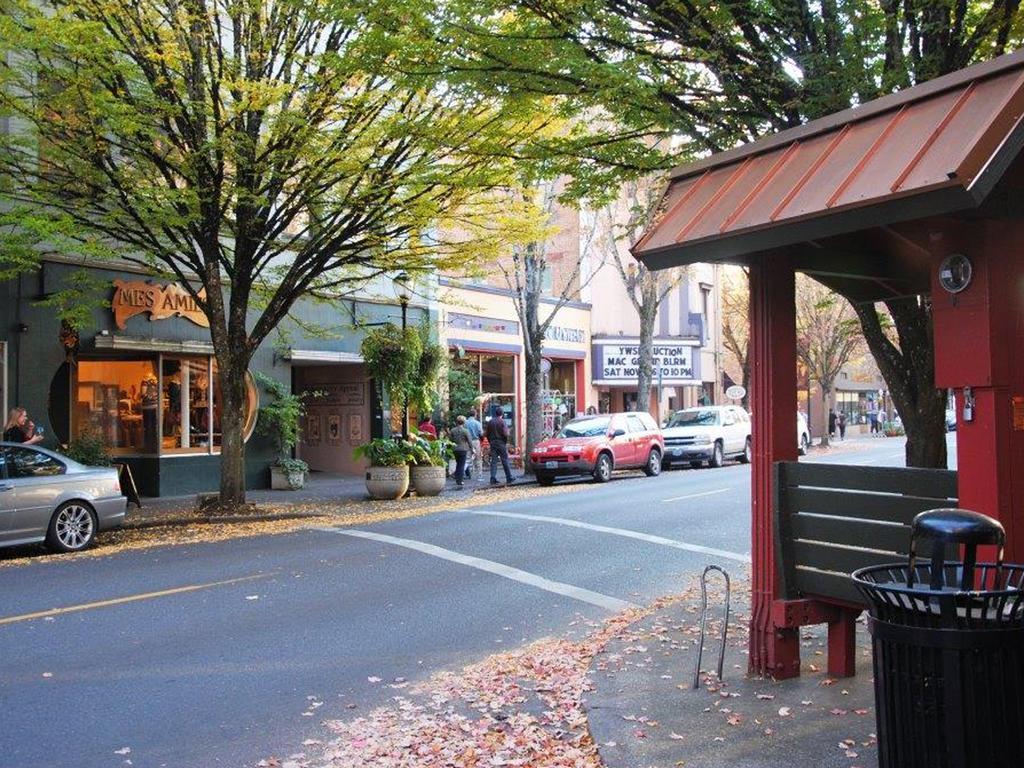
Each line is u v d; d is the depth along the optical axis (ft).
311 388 88.99
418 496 66.64
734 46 25.80
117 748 17.92
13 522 39.88
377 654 24.58
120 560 38.91
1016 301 15.55
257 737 18.53
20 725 19.15
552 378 113.70
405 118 47.37
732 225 17.52
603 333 116.78
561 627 27.55
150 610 29.25
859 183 15.12
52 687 21.63
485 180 44.37
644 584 33.45
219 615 28.63
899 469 17.21
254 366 72.69
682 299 134.10
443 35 28.43
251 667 23.35
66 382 60.44
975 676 10.44
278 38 48.73
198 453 67.87
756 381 20.40
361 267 73.67
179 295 65.98
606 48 27.55
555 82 28.09
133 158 51.47
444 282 89.92
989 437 15.33
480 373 98.22
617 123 33.12
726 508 54.44
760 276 20.10
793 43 26.37
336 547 41.57
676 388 136.15
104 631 26.68
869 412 208.74
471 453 81.82
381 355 67.26
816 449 129.49
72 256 59.47
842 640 20.38
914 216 14.05
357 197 50.47
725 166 20.02
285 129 47.55
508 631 27.02
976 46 24.82
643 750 16.71
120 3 44.78
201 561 38.24
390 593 31.89
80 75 44.57
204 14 46.83
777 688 19.88
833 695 19.24
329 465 87.86
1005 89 14.02
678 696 19.75
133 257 62.95
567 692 20.83
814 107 24.98
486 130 42.70
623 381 117.19
